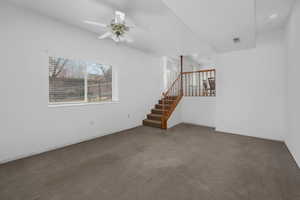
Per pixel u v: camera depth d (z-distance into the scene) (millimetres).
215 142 3508
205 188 1792
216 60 4473
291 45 2678
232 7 2010
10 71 2447
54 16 2852
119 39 2785
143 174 2125
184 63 7875
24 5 2484
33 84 2721
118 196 1665
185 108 5895
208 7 2016
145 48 4898
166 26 3191
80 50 3422
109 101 4336
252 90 3865
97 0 2301
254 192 1706
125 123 4676
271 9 2602
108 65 4336
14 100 2502
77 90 3600
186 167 2322
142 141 3596
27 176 2059
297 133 2381
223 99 4375
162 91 6352
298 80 2307
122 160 2576
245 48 3867
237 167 2305
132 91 4895
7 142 2455
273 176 2035
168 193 1707
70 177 2045
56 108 3059
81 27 3361
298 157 2322
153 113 5574
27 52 2627
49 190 1767
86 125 3619
